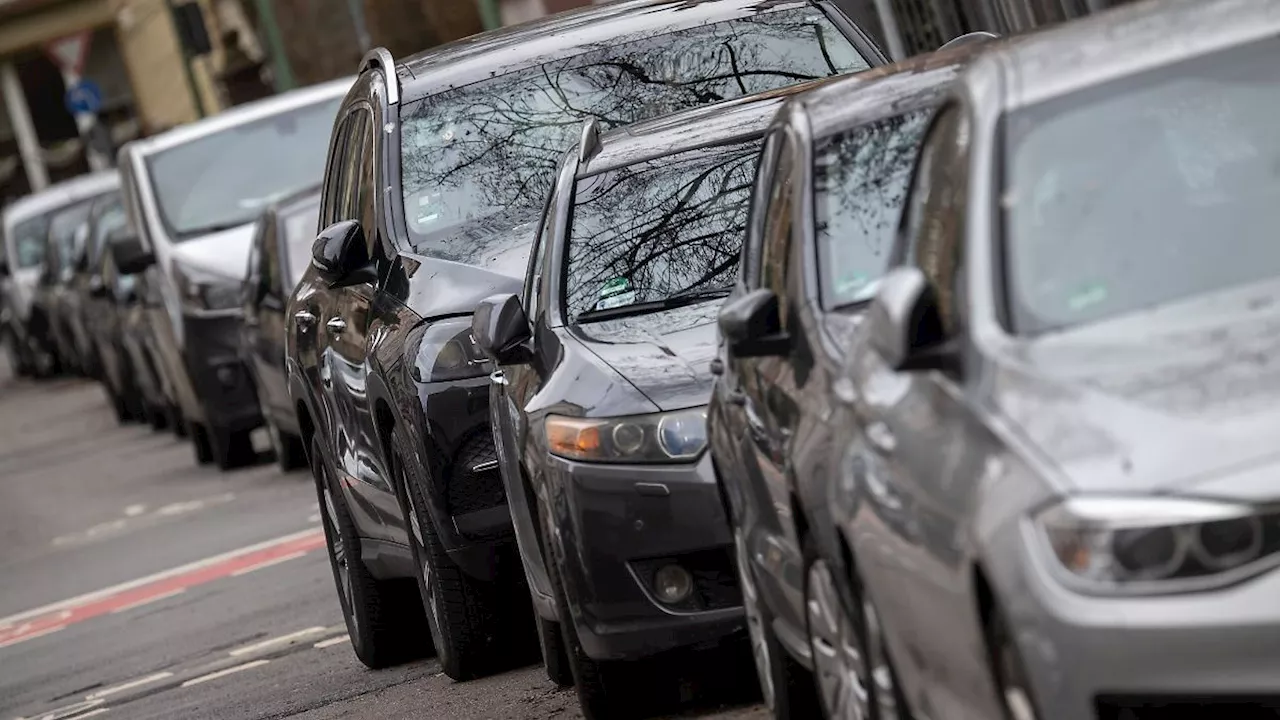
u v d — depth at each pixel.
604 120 27.62
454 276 26.02
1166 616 11.93
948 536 13.14
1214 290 13.51
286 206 48.72
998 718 13.14
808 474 16.19
